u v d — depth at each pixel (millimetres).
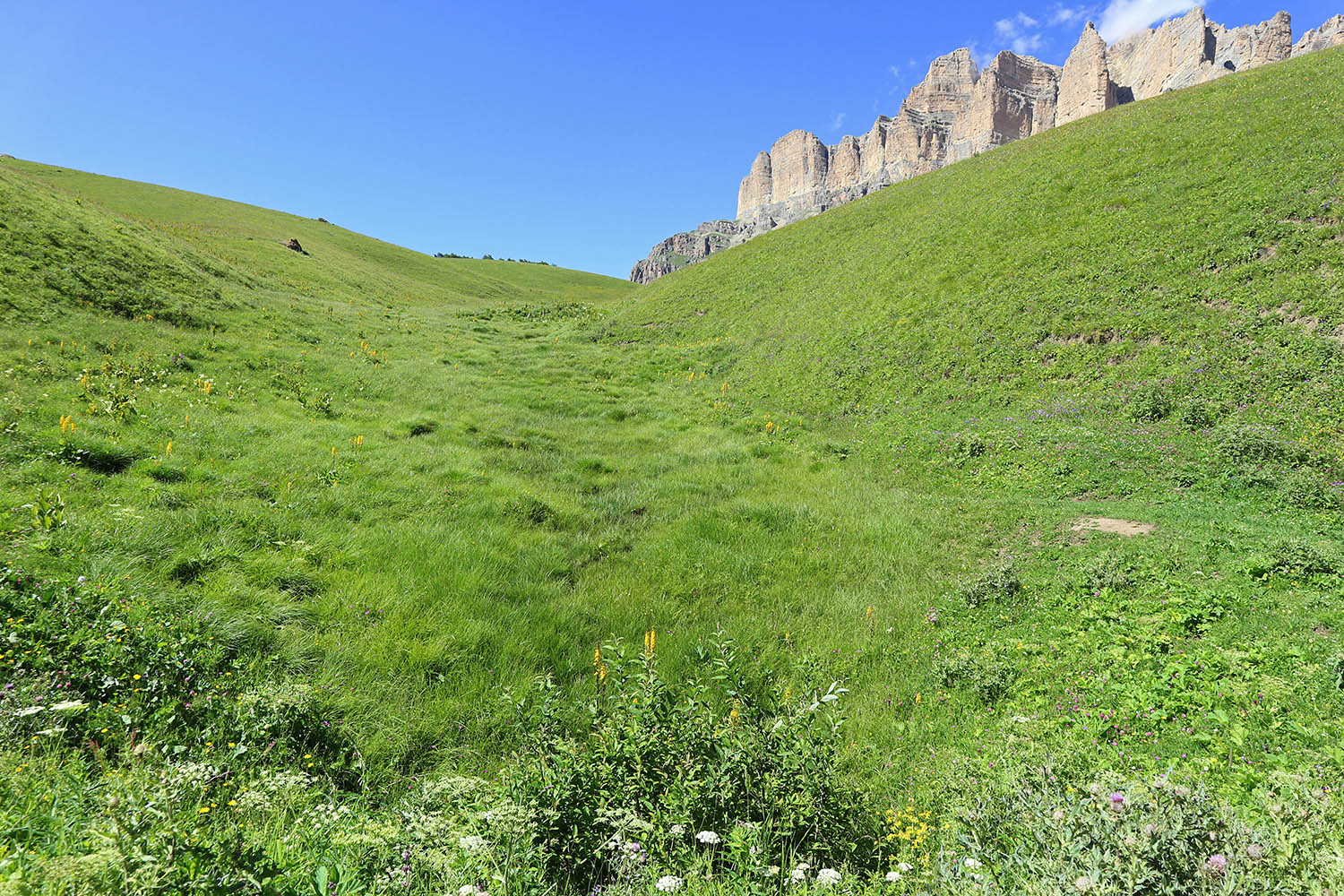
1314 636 7332
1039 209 29609
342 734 6293
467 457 16188
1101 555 10461
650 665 6102
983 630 9414
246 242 53469
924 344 24766
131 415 13852
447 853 3824
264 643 7523
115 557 8375
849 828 4922
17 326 17703
